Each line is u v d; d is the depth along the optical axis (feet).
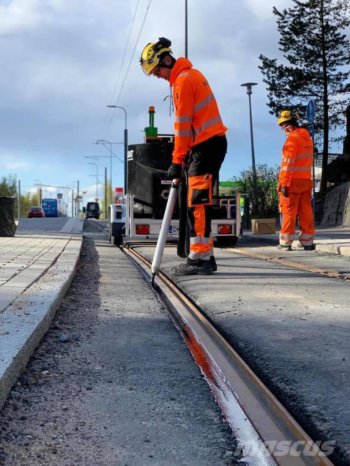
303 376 9.40
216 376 10.02
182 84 20.01
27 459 6.97
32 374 9.97
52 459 6.98
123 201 45.11
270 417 8.09
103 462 6.92
